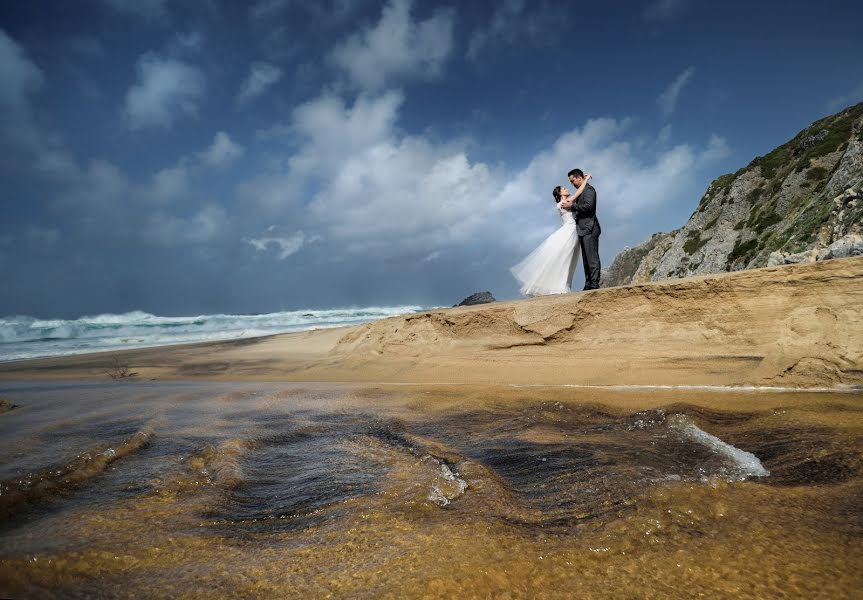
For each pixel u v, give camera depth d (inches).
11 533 87.0
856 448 123.1
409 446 152.6
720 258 1336.1
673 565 72.0
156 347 637.3
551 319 308.3
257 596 66.6
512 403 222.1
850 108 1275.8
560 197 362.3
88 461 129.4
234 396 264.4
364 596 66.1
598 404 206.5
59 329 1058.7
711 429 159.2
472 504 99.3
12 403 244.5
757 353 242.1
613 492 101.8
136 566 75.4
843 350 212.4
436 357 339.9
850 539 76.8
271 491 114.3
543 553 76.9
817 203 1003.3
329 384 314.2
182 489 113.7
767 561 71.8
